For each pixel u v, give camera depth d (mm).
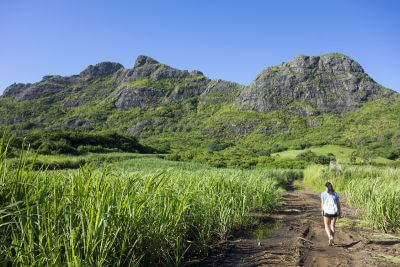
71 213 4809
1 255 4137
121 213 5535
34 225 4652
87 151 65750
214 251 8695
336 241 10602
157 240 6379
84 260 4492
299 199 24000
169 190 7445
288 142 163875
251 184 15141
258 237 10711
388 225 12398
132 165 46000
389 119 169625
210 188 10875
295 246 9609
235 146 170250
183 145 173625
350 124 178500
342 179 27891
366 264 8227
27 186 4828
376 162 83125
